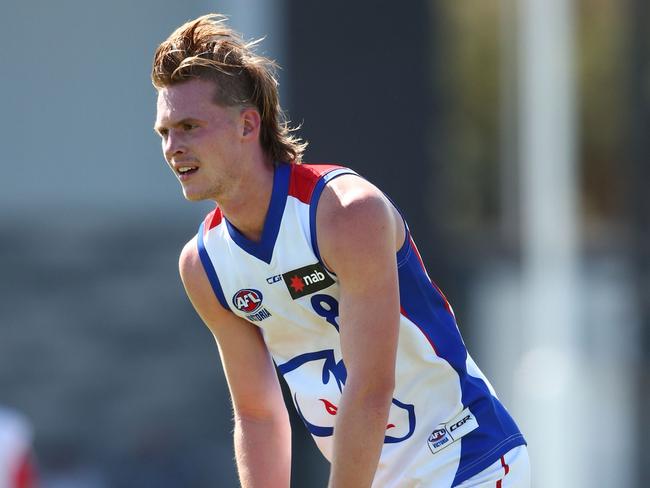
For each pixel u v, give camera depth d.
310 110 23.19
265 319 9.85
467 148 24.28
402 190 23.78
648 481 24.73
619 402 24.94
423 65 23.84
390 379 9.09
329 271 9.32
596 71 24.80
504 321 24.58
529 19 24.50
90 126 23.83
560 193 24.77
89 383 23.98
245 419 10.84
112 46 23.70
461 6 24.23
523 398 24.69
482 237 24.55
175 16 23.48
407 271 9.67
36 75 23.73
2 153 23.84
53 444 23.94
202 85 9.15
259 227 9.49
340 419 9.03
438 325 9.92
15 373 23.94
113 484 23.84
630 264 24.94
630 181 24.88
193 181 9.25
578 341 24.95
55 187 23.91
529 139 24.59
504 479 10.12
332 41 23.28
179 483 23.77
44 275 23.97
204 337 24.03
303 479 22.72
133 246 23.95
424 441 10.05
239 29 22.88
